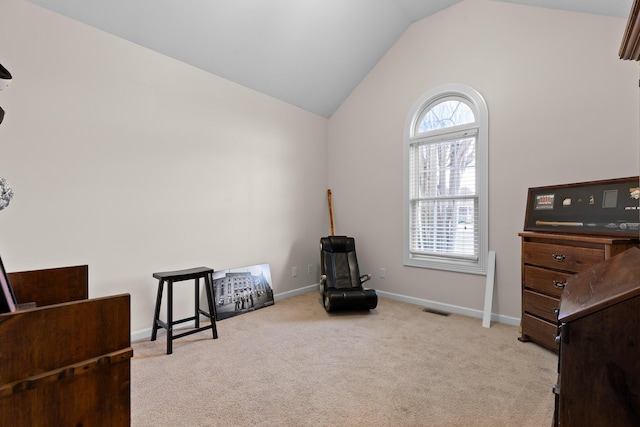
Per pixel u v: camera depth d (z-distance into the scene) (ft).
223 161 10.61
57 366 2.45
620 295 2.60
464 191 10.87
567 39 8.75
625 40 3.79
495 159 10.04
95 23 7.59
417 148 12.04
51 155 7.07
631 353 2.56
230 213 10.84
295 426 5.08
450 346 8.12
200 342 8.36
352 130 13.94
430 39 11.48
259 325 9.68
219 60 9.93
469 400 5.76
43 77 6.92
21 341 2.28
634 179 6.72
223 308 10.32
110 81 7.95
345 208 14.28
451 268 11.02
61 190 7.23
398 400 5.77
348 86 13.55
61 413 2.47
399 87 12.37
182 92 9.45
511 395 5.91
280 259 12.66
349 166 14.08
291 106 13.02
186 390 6.07
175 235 9.36
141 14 7.86
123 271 8.27
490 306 9.79
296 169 13.28
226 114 10.66
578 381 2.75
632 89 7.82
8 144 6.52
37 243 6.91
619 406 2.60
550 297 7.66
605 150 8.19
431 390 6.09
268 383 6.34
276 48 10.44
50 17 6.98
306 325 9.67
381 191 12.98
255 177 11.66
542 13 9.14
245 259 11.34
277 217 12.51
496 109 10.00
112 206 8.05
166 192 9.14
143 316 8.68
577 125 8.60
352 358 7.45
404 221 12.22
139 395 5.89
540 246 7.97
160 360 7.31
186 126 9.58
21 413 2.27
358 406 5.60
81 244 7.54
